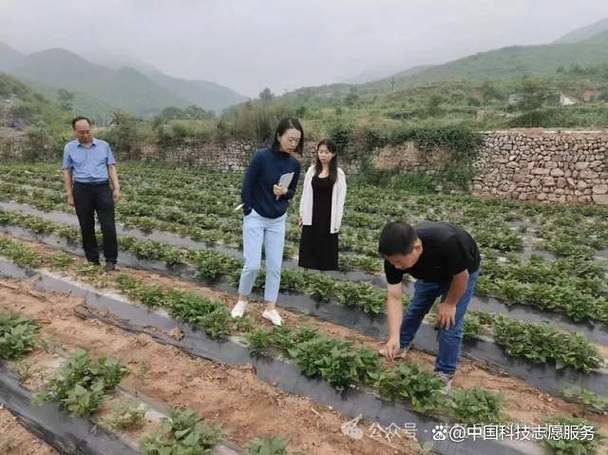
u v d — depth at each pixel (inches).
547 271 290.5
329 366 160.1
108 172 276.4
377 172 827.4
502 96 2043.6
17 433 143.2
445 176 783.7
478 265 153.6
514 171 734.5
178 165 1058.1
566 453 131.5
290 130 185.3
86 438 136.6
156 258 307.7
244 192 193.3
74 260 287.4
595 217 593.3
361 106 1991.9
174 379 172.7
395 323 151.9
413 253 125.9
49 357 173.3
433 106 1407.5
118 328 212.1
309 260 235.6
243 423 149.3
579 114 1021.8
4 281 267.4
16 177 737.6
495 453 133.3
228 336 189.9
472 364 196.5
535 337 190.2
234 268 274.5
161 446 124.3
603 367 181.3
